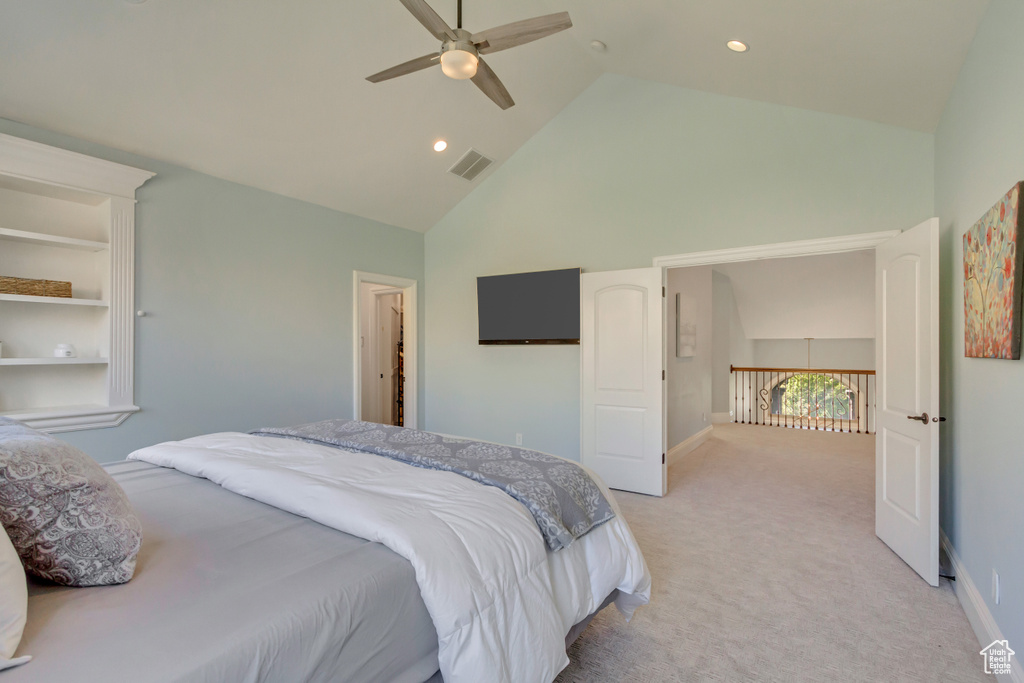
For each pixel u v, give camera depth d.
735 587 2.52
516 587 1.41
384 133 4.00
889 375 3.01
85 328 3.35
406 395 5.54
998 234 1.82
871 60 2.61
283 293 4.25
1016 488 1.71
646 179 4.27
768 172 3.72
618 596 2.07
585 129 4.59
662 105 4.20
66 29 2.54
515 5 3.34
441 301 5.55
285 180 4.10
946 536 2.78
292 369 4.32
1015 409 1.72
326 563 1.24
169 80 2.97
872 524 3.41
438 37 2.29
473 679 1.22
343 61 3.29
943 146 2.83
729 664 1.92
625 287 4.23
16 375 3.10
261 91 3.26
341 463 1.92
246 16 2.82
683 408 5.76
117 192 3.24
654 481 4.06
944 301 2.83
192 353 3.65
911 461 2.73
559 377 4.72
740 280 7.85
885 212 3.30
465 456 2.16
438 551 1.31
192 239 3.65
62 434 3.08
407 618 1.24
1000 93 1.88
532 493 1.73
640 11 3.02
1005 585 1.80
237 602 1.06
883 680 1.83
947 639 2.08
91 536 1.14
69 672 0.83
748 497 4.03
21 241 3.06
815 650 2.01
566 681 1.82
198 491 1.83
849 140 3.43
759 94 3.62
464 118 4.23
